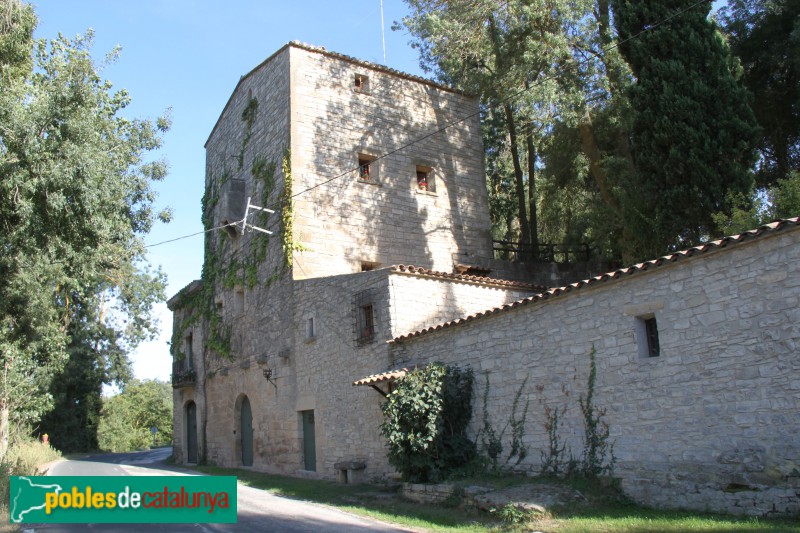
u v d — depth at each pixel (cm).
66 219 1324
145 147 1888
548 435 1191
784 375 862
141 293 4047
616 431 1074
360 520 1102
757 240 911
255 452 2212
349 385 1736
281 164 2223
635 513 959
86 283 1716
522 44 2009
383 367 1611
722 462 916
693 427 962
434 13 2211
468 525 1015
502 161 3369
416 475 1345
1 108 1252
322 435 1831
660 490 988
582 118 1958
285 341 2083
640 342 1062
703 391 955
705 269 977
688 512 925
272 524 1048
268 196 2291
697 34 1534
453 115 2614
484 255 2527
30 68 1540
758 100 2056
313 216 2167
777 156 2103
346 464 1623
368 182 2312
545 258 2711
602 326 1124
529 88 1941
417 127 2495
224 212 2514
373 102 2406
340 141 2288
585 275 2514
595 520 930
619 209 1905
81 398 4306
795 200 1317
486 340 1355
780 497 835
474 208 2564
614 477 1062
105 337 4147
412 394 1348
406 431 1347
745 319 915
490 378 1332
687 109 1487
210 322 2688
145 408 7506
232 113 2717
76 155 1281
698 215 1487
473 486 1170
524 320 1276
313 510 1230
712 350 952
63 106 1303
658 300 1038
